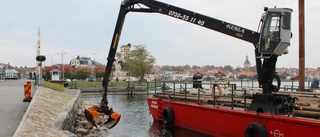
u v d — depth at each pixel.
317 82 20.36
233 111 12.76
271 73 12.23
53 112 14.12
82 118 19.58
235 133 12.70
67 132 10.52
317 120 9.48
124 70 123.31
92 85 68.56
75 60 165.88
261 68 12.55
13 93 22.23
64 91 31.03
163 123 18.36
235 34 13.49
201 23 14.08
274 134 10.75
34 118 11.47
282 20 11.50
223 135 13.43
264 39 11.93
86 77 124.19
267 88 12.25
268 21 11.86
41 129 10.18
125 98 48.41
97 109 14.16
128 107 32.78
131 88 58.97
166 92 20.94
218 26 13.83
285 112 11.17
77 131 15.55
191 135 15.69
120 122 20.78
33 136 9.12
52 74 65.00
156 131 17.03
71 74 124.94
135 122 20.73
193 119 15.78
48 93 21.94
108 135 15.95
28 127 9.99
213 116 14.15
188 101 17.28
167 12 14.52
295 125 10.01
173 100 18.38
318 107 10.98
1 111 13.27
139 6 15.05
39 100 16.22
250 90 18.00
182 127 16.86
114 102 40.44
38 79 34.97
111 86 69.56
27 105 15.31
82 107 26.08
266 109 11.58
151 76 124.06
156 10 14.66
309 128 9.54
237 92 16.58
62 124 11.60
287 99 11.17
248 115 11.87
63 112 14.38
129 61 93.88
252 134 11.51
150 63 94.56
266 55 12.02
